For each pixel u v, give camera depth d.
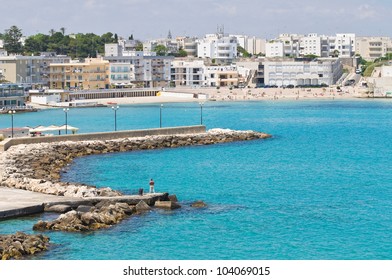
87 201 113.56
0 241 90.44
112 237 98.38
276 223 109.06
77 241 95.88
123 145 197.38
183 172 160.00
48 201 111.94
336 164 175.88
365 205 122.94
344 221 111.00
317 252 94.62
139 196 117.38
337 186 142.25
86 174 156.00
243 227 106.12
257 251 94.75
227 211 116.38
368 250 95.75
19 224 103.00
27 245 90.44
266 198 128.38
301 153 197.88
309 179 151.25
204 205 119.44
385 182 147.62
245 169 165.50
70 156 180.00
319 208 120.25
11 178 129.88
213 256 92.38
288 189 138.38
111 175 155.12
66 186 122.94
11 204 109.75
